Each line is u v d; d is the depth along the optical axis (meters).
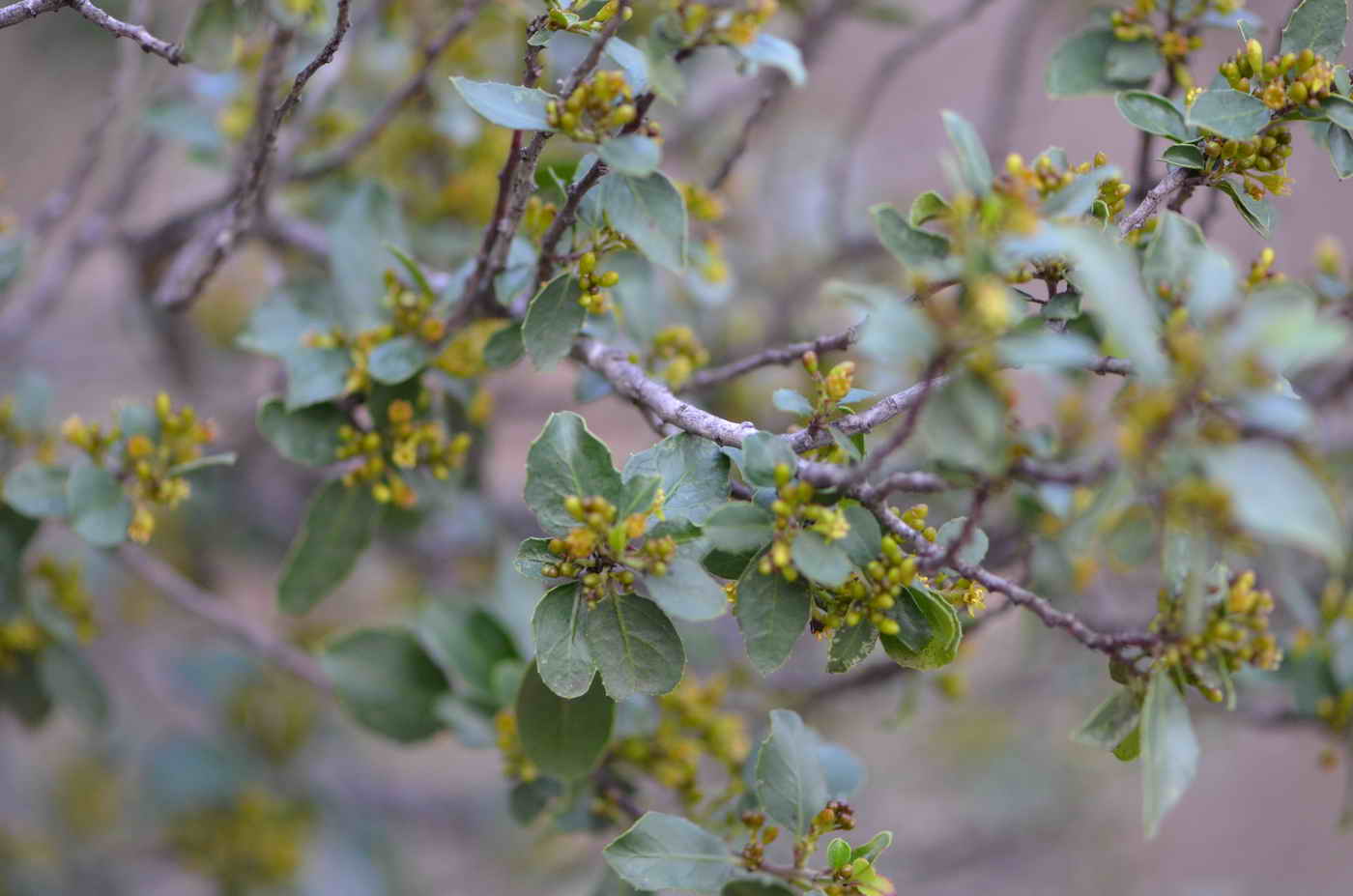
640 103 0.86
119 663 1.55
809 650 1.26
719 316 1.30
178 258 1.21
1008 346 0.80
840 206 1.36
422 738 1.01
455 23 1.01
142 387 1.68
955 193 0.83
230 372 1.52
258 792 1.51
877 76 1.28
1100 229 0.86
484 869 1.67
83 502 0.95
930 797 1.84
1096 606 1.20
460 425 0.98
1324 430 1.06
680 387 0.95
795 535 0.83
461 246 1.12
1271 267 0.88
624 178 0.86
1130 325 0.79
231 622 1.06
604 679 0.84
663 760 0.96
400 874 1.64
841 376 0.85
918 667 0.85
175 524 1.48
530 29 0.87
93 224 1.21
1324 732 1.02
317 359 0.95
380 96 1.14
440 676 1.01
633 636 0.85
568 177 0.92
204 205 1.18
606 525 0.84
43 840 1.62
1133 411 0.79
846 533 0.83
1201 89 0.90
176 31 1.23
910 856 1.77
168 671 1.52
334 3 0.99
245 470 1.47
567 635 0.84
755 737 1.03
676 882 0.87
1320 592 1.06
